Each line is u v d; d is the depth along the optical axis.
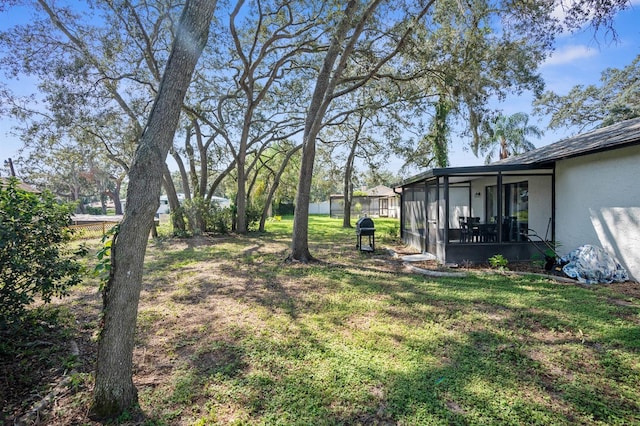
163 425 2.50
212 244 13.12
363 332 4.18
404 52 8.95
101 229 17.41
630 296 5.44
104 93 11.93
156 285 6.77
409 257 9.59
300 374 3.21
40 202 3.93
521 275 7.05
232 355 3.64
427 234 10.10
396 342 3.88
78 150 14.86
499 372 3.19
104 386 2.56
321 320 4.64
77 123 11.93
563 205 8.05
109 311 2.57
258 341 3.97
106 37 10.94
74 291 6.38
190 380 3.13
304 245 9.09
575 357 3.46
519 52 7.79
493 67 8.20
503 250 8.37
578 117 20.59
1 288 3.45
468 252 8.38
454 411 2.62
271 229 19.75
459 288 6.13
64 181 35.00
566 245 7.95
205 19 2.77
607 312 4.69
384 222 25.45
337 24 7.81
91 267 8.31
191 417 2.61
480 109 8.79
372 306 5.18
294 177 25.91
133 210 2.57
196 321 4.70
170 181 16.06
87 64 10.85
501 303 5.20
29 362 3.42
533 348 3.68
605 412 2.59
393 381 3.05
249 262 9.13
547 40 7.41
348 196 20.94
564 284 6.30
